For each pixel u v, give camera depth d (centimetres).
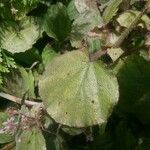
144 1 24
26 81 24
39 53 26
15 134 22
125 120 26
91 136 24
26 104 23
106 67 19
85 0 24
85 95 19
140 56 23
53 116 19
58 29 24
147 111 24
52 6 24
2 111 24
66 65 19
